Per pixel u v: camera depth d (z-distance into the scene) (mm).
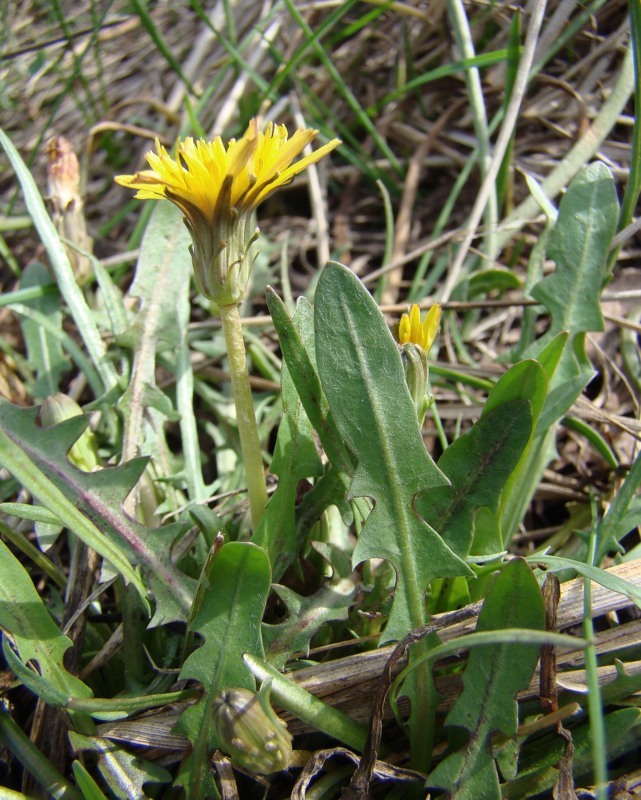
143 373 157
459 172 241
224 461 175
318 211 228
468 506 112
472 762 95
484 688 96
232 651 100
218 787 103
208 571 102
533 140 227
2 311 227
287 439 117
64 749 112
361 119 235
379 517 105
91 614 131
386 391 104
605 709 109
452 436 179
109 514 119
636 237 207
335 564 120
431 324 117
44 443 121
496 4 221
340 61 271
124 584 120
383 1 257
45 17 331
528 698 106
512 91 197
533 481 145
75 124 298
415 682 102
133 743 108
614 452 168
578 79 223
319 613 115
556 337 121
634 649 110
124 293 229
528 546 159
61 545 157
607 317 172
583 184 147
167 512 149
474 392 184
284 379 118
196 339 208
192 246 109
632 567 115
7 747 113
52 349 186
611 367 186
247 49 271
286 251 229
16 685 115
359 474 105
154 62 306
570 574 124
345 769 106
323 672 109
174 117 268
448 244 202
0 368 195
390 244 214
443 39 244
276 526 118
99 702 97
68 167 184
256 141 92
